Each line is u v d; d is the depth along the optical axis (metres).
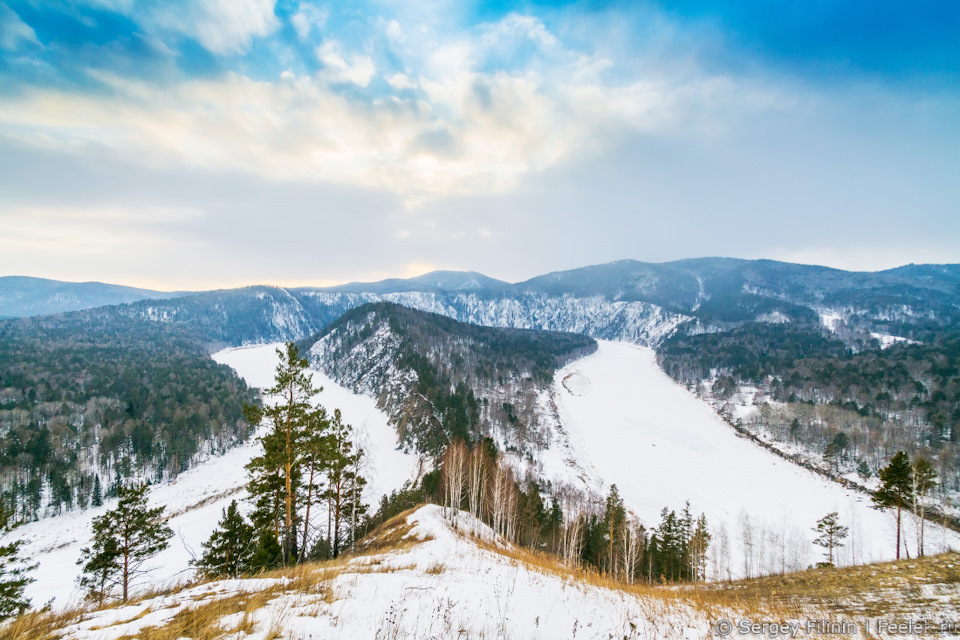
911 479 40.84
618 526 50.31
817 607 12.00
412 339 188.50
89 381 147.00
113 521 30.19
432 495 58.28
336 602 9.30
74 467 88.06
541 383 185.12
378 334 198.62
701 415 152.00
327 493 31.45
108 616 8.34
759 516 80.69
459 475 49.59
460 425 91.19
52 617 8.56
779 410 133.12
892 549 64.19
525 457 103.19
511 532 45.34
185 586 13.74
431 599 10.06
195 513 74.50
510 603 10.35
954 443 98.56
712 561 59.38
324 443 25.95
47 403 119.06
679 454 116.06
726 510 84.06
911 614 10.76
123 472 93.38
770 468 105.69
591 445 122.62
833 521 54.97
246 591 10.38
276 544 22.62
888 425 111.44
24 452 87.06
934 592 13.30
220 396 135.12
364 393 158.38
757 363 195.62
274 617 8.02
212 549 26.81
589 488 91.81
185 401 131.62
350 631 7.61
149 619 7.93
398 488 78.69
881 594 13.79
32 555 63.44
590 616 10.09
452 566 15.52
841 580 18.95
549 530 53.59
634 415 150.88
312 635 7.26
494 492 49.16
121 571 30.84
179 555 56.50
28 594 48.69
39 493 80.62
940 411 111.44
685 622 9.97
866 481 92.69
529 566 16.91
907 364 151.75
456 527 35.03
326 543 37.00
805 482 96.38
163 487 93.44
